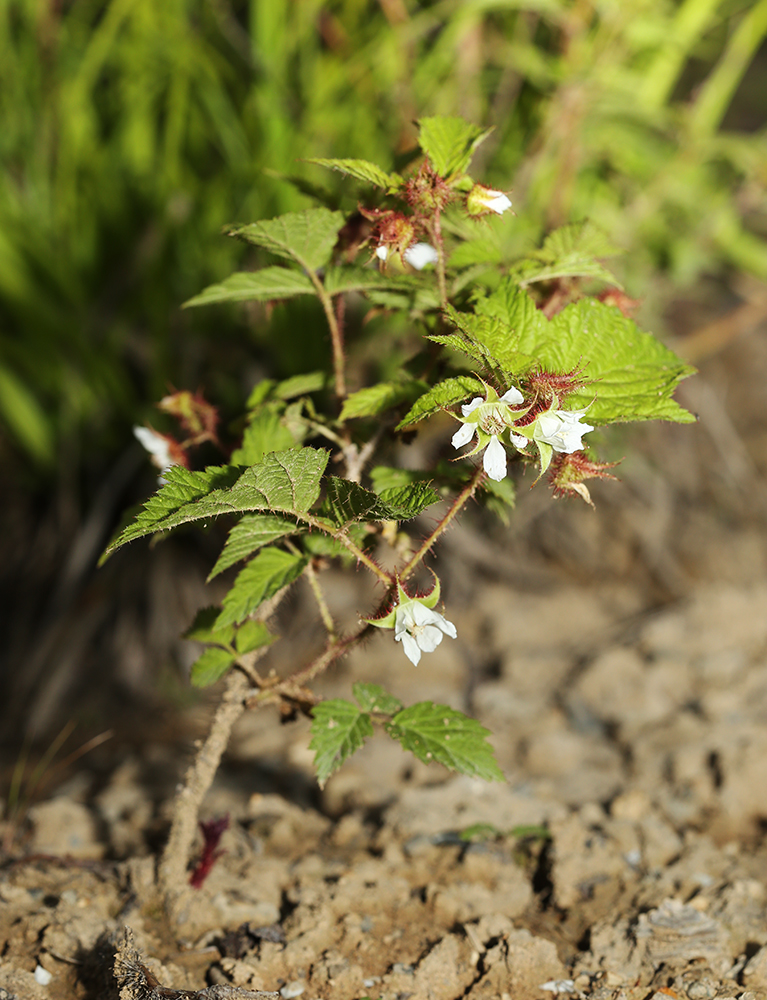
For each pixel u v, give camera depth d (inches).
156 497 27.9
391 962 31.1
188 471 28.3
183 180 48.5
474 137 28.3
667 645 42.1
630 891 32.6
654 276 52.4
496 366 27.5
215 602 47.0
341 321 30.5
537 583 49.0
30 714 44.3
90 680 45.8
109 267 48.5
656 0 46.7
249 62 46.9
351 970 30.7
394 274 30.1
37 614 48.0
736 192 52.9
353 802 35.3
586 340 28.5
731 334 52.8
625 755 36.6
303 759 37.0
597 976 30.9
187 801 31.3
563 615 46.8
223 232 29.4
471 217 28.4
